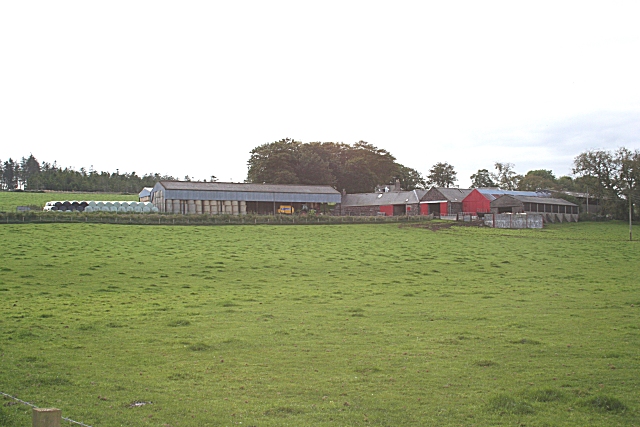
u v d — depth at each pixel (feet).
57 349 72.95
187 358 69.62
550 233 296.30
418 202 412.57
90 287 127.24
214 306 107.76
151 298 116.06
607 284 142.41
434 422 48.39
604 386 58.23
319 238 249.34
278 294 123.65
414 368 65.36
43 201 504.43
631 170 401.70
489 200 387.96
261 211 385.29
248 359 69.36
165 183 357.41
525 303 113.50
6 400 52.03
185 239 227.61
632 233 309.01
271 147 504.84
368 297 120.98
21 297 112.27
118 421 47.75
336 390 57.06
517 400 52.95
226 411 50.62
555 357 70.18
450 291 130.52
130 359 68.59
